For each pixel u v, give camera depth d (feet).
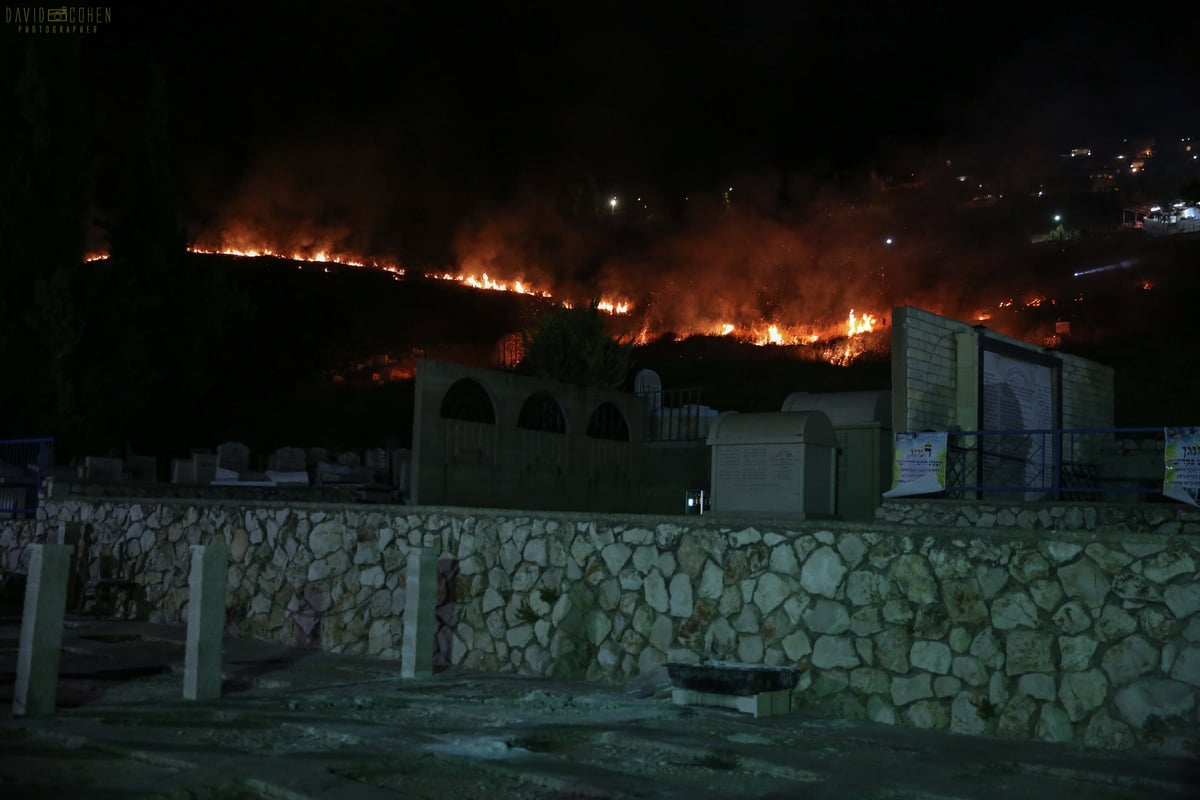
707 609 27.04
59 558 24.13
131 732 21.67
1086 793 17.26
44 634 23.70
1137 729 20.65
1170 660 20.57
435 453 47.83
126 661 32.48
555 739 21.20
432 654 29.91
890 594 24.23
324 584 36.01
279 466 70.44
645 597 28.27
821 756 19.71
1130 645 21.08
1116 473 58.03
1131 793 17.30
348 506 35.96
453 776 18.40
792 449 44.75
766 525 26.40
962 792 17.15
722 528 27.17
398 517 34.42
